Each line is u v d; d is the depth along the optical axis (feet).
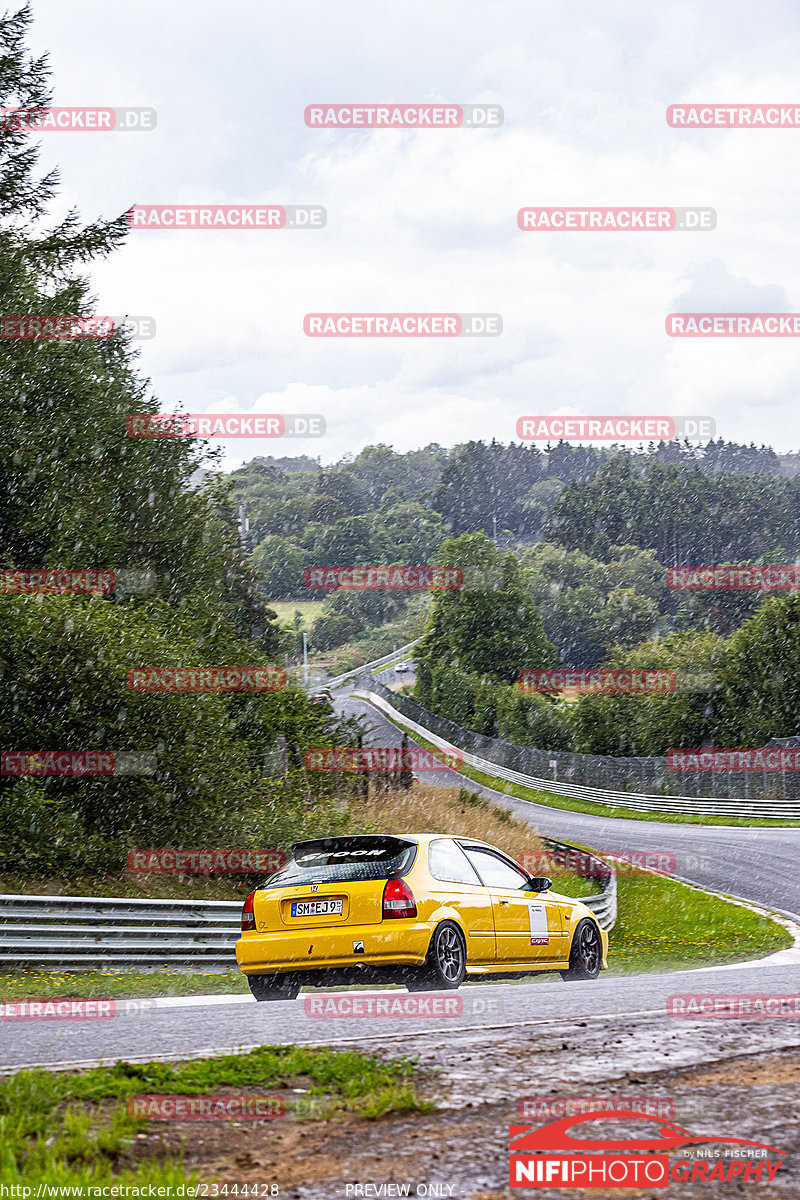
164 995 54.54
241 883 97.86
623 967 77.87
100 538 149.69
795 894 126.00
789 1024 31.71
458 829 142.20
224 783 101.55
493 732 424.46
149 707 95.09
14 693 90.58
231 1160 18.85
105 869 88.99
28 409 138.21
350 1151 19.30
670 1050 27.32
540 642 504.02
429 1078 24.35
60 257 154.10
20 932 61.62
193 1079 24.16
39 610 94.17
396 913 44.60
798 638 300.40
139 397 181.68
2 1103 21.01
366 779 142.82
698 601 640.99
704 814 234.17
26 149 144.97
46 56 143.54
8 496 129.08
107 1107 21.99
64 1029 33.86
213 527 200.23
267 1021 35.35
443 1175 18.03
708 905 119.96
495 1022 33.86
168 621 127.24
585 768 293.64
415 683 558.97
